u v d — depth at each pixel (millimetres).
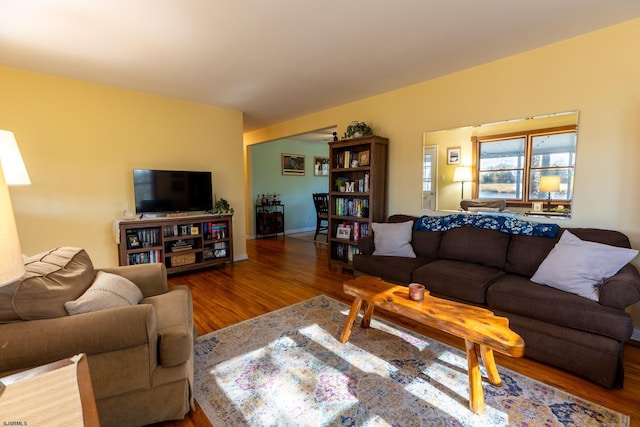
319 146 8336
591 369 1782
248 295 3266
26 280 1392
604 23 2244
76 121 3320
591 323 1779
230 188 4680
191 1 1922
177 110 4078
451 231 3070
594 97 2393
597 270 1984
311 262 4727
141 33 2318
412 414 1554
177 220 3799
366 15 2109
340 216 4141
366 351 2146
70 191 3311
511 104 2828
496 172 2965
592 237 2268
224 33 2336
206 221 4125
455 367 1960
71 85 3277
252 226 6871
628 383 1782
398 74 3229
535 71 2672
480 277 2410
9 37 2348
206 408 1599
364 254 3408
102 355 1319
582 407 1596
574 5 2006
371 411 1575
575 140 2502
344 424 1489
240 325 2551
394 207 3857
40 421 741
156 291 2174
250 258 5000
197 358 2062
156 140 3908
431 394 1705
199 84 3473
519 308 2062
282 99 4105
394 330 2459
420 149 3547
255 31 2312
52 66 2918
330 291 3395
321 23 2211
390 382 1809
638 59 2197
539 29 2326
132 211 3740
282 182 7562
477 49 2662
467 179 3170
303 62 2900
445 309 1796
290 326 2531
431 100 3404
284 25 2232
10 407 787
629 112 2256
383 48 2623
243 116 5043
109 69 3010
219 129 4500
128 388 1368
